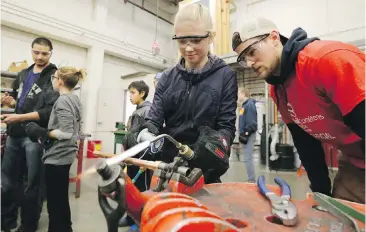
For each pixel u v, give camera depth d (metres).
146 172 1.00
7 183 1.33
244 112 2.78
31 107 1.33
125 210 0.32
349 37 3.24
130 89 1.84
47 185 1.16
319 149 0.88
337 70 0.53
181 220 0.32
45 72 1.38
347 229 0.40
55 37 3.45
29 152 1.30
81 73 1.58
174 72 0.91
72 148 1.17
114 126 4.02
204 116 0.83
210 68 0.84
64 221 1.17
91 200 1.92
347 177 0.80
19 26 3.06
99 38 3.92
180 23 0.73
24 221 1.36
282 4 4.03
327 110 0.67
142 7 4.66
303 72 0.62
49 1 3.33
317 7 3.71
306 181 2.85
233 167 3.72
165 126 0.91
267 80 0.75
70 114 1.17
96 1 3.88
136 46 4.54
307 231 0.40
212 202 0.52
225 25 3.79
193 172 0.56
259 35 0.66
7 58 3.04
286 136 3.85
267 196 0.53
